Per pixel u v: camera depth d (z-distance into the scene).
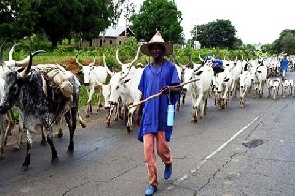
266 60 33.12
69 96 7.96
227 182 6.66
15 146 8.65
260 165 7.67
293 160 8.06
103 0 54.97
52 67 7.97
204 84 12.79
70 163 7.73
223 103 15.53
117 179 6.77
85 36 52.94
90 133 10.55
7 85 6.75
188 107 15.78
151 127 5.96
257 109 15.52
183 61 31.47
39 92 7.22
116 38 73.69
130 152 8.59
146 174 7.04
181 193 6.12
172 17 75.62
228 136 10.30
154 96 5.96
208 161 7.89
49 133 7.54
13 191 6.18
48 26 49.22
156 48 6.06
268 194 6.14
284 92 20.05
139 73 11.57
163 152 6.29
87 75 13.06
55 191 6.18
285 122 12.49
